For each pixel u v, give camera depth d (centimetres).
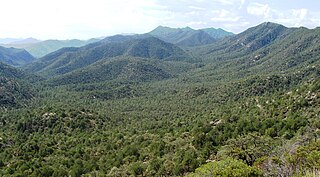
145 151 10075
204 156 7919
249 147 6269
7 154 10519
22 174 8662
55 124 13738
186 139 10169
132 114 19012
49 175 8962
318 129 7612
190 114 16712
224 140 9106
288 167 3177
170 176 7656
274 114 11106
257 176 2670
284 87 17475
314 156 3133
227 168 2694
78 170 9125
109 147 11256
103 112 18562
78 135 12888
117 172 8581
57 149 11362
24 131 13175
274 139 7675
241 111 13225
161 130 12988
